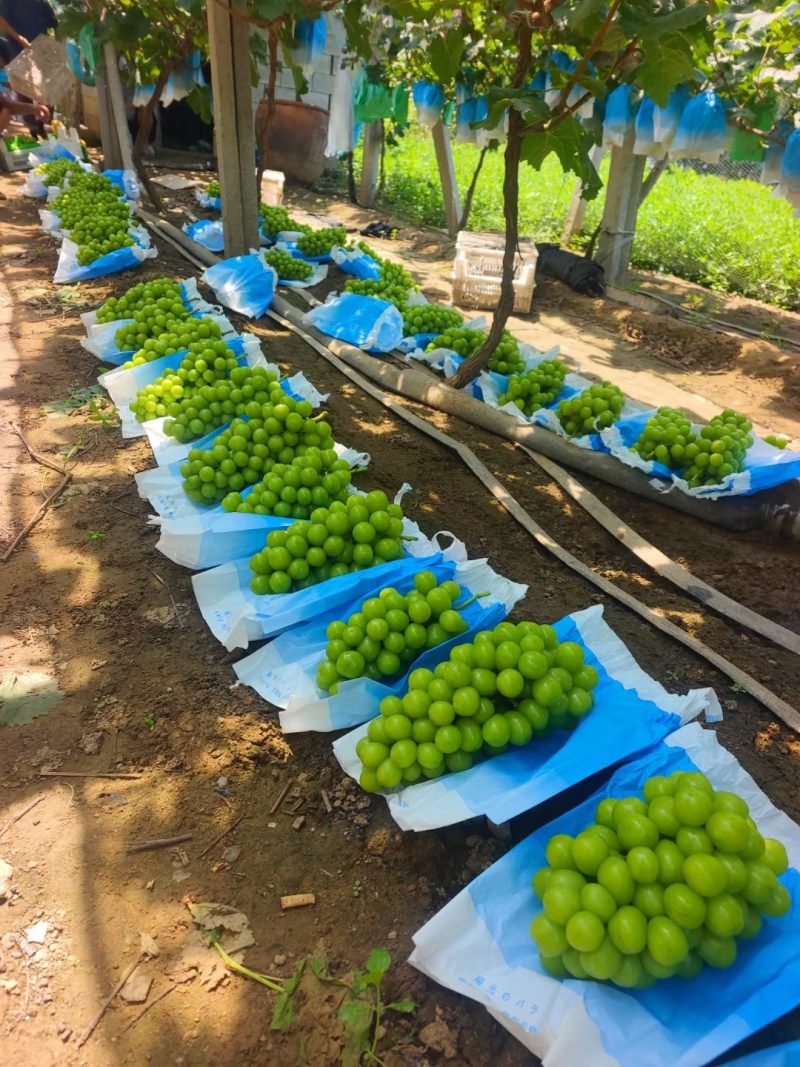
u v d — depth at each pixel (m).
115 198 9.80
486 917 2.23
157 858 2.61
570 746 2.61
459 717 2.70
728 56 6.78
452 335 6.84
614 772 2.60
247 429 4.39
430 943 2.17
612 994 2.03
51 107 14.64
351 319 7.37
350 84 11.37
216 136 8.40
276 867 2.61
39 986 2.22
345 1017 2.15
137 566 4.03
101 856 2.60
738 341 8.15
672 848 2.08
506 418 5.81
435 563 3.55
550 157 18.92
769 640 3.85
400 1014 2.22
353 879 2.59
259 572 3.62
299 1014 2.20
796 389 7.36
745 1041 2.02
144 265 8.57
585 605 3.99
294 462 4.12
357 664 3.00
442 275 10.55
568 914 2.03
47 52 13.13
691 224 13.20
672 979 2.09
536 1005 2.03
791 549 4.74
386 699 2.77
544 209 14.38
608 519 4.80
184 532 3.83
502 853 2.65
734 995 2.02
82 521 4.36
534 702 2.71
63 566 3.98
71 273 8.05
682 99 6.36
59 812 2.73
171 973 2.28
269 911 2.47
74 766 2.91
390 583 3.46
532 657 2.70
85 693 3.23
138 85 10.80
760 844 2.11
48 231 9.64
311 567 3.62
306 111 14.81
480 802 2.48
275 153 15.34
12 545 4.09
